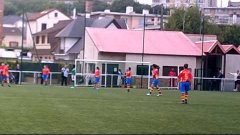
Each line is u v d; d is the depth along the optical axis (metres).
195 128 16.05
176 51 55.16
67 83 49.94
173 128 15.88
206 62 54.81
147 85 49.94
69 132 14.20
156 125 16.61
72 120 17.47
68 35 77.00
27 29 112.62
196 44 58.28
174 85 49.84
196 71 54.41
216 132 15.12
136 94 35.97
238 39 81.31
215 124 17.50
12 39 116.44
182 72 28.02
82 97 30.50
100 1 131.50
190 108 24.52
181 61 55.03
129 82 39.81
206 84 50.94
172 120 18.41
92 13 112.94
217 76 53.69
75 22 78.69
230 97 36.53
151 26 102.44
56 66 56.03
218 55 55.62
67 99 28.33
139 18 110.12
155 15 108.62
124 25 79.50
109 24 74.12
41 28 109.50
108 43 54.81
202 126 16.70
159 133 14.48
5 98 27.64
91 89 42.09
